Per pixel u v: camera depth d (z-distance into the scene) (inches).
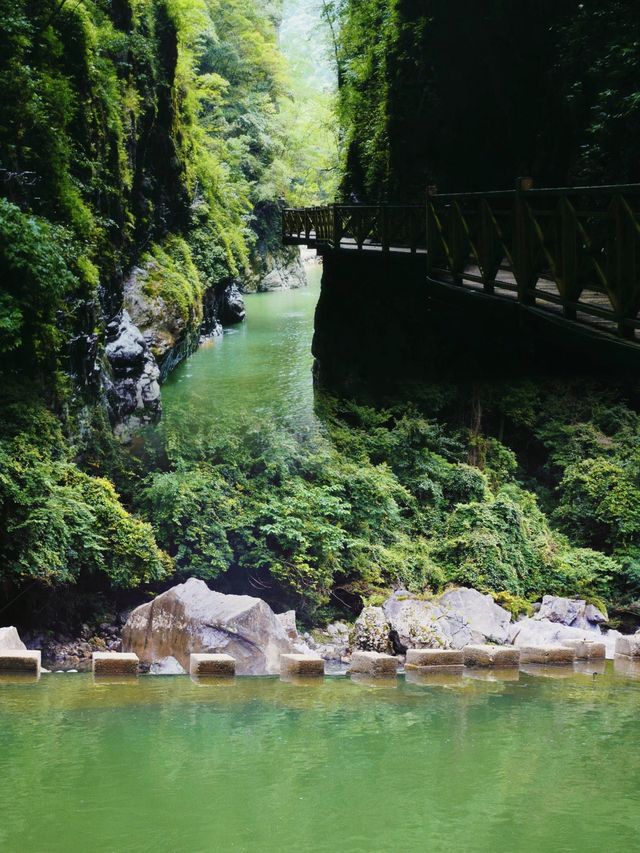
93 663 410.9
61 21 628.7
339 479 629.3
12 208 488.4
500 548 632.4
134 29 833.5
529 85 688.4
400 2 858.8
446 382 766.5
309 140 1950.1
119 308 732.0
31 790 257.8
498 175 740.7
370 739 322.7
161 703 358.3
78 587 504.4
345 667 486.3
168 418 649.6
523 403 774.5
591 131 557.0
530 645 505.4
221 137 1668.3
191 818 242.7
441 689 414.6
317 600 567.8
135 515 545.0
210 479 580.7
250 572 573.6
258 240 1840.6
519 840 235.5
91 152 654.5
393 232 711.1
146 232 864.9
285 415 726.5
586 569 659.4
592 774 291.7
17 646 420.8
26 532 450.0
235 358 1024.9
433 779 283.1
